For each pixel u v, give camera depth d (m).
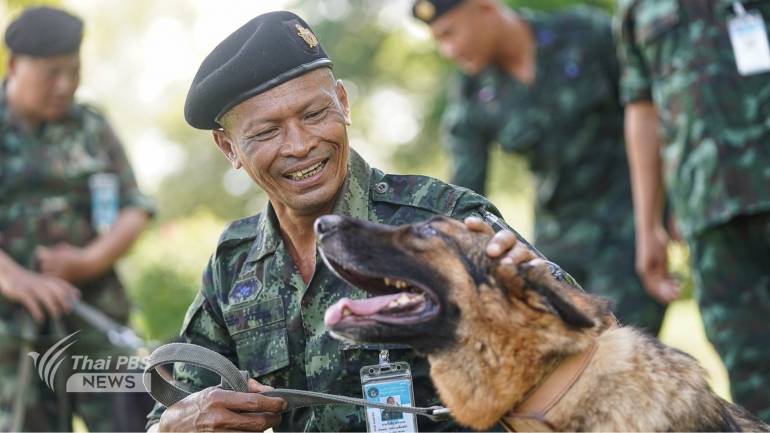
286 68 4.64
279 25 4.68
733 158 6.57
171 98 32.75
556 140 8.70
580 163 8.68
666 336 14.16
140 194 8.37
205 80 4.73
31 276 7.58
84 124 8.20
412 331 4.43
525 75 8.76
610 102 8.70
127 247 8.16
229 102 4.69
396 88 31.92
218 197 34.78
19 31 7.75
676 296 7.77
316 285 4.79
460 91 9.16
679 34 6.83
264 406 4.52
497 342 4.36
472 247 4.46
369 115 32.06
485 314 4.36
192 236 13.49
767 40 6.66
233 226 5.16
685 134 6.77
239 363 4.95
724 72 6.66
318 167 4.71
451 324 4.43
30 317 7.56
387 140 32.09
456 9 8.62
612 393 4.24
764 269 6.64
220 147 5.07
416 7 8.86
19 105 7.95
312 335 4.79
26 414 7.42
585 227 8.65
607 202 8.66
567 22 8.81
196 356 4.58
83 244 8.10
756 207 6.48
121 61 30.67
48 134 8.03
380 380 4.68
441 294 4.43
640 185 7.65
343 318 4.43
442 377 4.49
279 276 4.86
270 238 4.92
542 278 4.29
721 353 6.68
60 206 8.02
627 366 4.28
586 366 4.32
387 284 4.59
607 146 8.70
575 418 4.27
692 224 6.74
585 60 8.70
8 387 7.52
